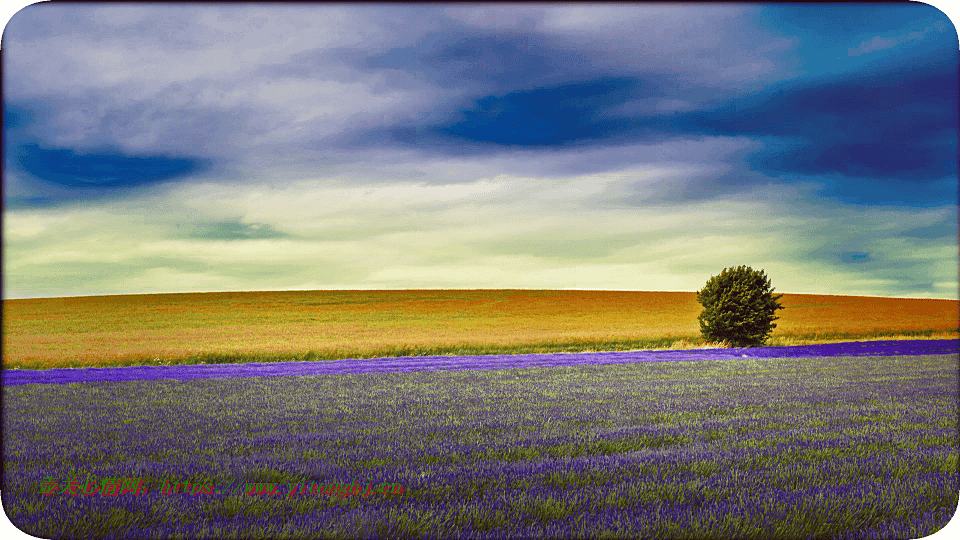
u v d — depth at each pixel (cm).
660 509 475
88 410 1076
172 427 880
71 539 441
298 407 1084
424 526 449
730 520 453
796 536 440
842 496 502
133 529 450
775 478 561
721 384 1444
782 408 1025
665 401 1123
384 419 926
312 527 451
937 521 461
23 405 1146
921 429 815
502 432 801
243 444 736
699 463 610
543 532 442
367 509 481
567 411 997
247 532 444
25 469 616
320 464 617
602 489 528
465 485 543
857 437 745
